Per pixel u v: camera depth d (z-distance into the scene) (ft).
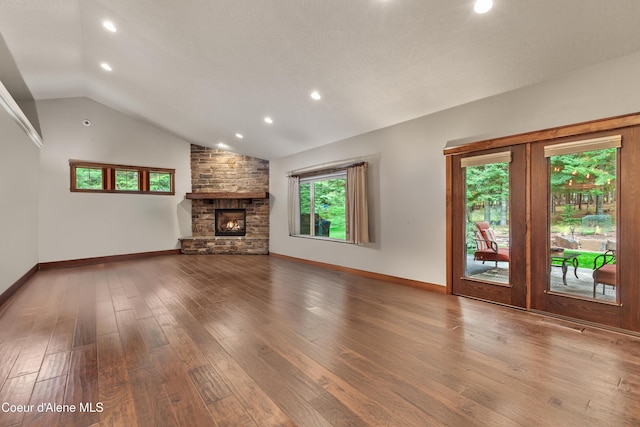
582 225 9.11
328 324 9.12
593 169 8.89
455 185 12.07
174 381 6.10
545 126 9.70
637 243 8.11
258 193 23.24
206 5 8.91
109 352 7.36
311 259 19.57
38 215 17.67
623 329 8.36
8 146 12.30
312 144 18.79
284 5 8.33
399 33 8.66
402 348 7.52
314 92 12.70
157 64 12.95
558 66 9.00
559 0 6.96
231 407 5.29
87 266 18.75
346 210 16.51
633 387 5.83
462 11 7.59
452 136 12.10
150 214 22.56
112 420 4.97
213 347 7.61
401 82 10.93
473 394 5.63
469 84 10.42
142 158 22.11
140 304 11.13
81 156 19.44
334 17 8.44
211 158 24.61
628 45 7.86
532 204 10.04
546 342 7.83
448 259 12.32
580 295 9.17
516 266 10.46
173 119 19.52
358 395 5.63
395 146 14.23
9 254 12.42
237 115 16.49
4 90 10.97
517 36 8.15
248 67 11.69
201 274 16.37
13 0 9.93
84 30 11.77
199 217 24.68
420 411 5.16
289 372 6.43
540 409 5.21
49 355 7.22
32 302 11.44
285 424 4.86
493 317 9.68
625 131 8.25
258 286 13.74
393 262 14.40
